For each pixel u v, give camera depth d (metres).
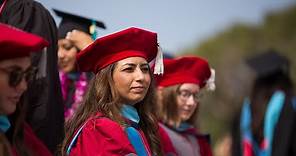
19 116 5.84
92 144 6.40
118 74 6.64
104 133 6.41
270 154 12.27
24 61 5.55
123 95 6.66
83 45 8.30
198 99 8.58
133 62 6.65
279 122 12.28
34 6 6.62
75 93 8.43
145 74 6.73
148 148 6.75
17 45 5.43
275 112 12.34
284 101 12.40
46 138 6.46
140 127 6.98
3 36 5.41
